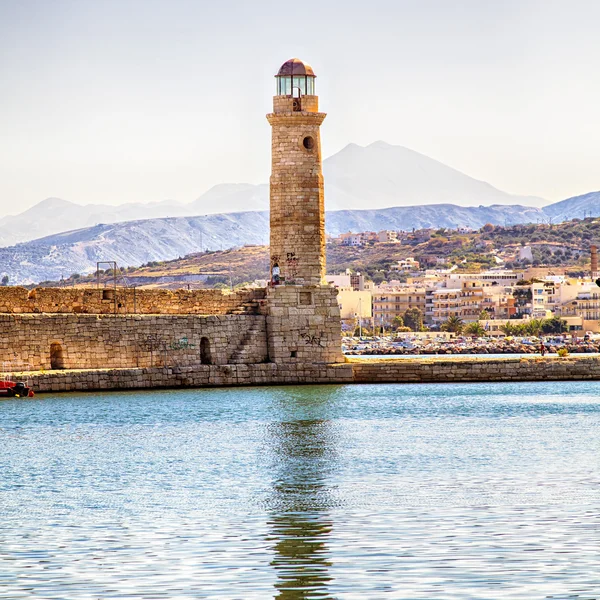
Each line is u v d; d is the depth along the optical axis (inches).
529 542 2150.6
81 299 4847.4
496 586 1889.8
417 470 2923.2
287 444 3403.1
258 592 1873.8
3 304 4643.2
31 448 3302.2
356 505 2482.8
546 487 2662.4
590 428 3786.9
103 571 1994.3
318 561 2038.6
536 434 3634.4
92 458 3129.9
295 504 2500.0
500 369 5423.2
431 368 5349.4
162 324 4923.7
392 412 4239.7
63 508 2469.2
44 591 1892.2
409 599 1831.9
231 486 2716.5
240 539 2198.6
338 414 4170.8
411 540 2175.2
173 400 4493.1
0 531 2261.3
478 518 2341.3
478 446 3363.7
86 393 4630.9
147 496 2593.5
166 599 1846.7
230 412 4175.7
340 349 5275.6
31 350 4623.5
